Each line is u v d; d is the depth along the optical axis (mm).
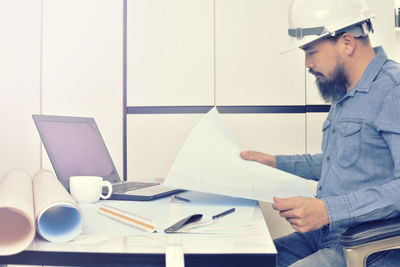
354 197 849
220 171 1088
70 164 1224
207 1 1878
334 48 1080
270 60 1863
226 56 1877
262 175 1104
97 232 713
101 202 1043
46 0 1928
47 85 1929
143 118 1916
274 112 1872
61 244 632
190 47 1889
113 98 1930
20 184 816
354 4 1081
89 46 1931
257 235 698
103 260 592
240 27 1870
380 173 1012
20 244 586
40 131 1168
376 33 1815
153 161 1912
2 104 1902
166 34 1896
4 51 1904
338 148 1093
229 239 670
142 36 1906
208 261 587
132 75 1916
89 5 1932
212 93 1886
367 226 800
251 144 1876
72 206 642
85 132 1396
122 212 812
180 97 1896
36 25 1926
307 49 1119
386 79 1009
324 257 957
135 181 1471
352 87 1106
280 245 1230
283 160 1367
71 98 1935
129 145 1921
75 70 1935
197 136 1205
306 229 814
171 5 1893
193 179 1032
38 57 1926
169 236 685
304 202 825
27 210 605
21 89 1916
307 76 1856
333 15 1072
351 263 779
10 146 1906
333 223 831
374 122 994
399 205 831
